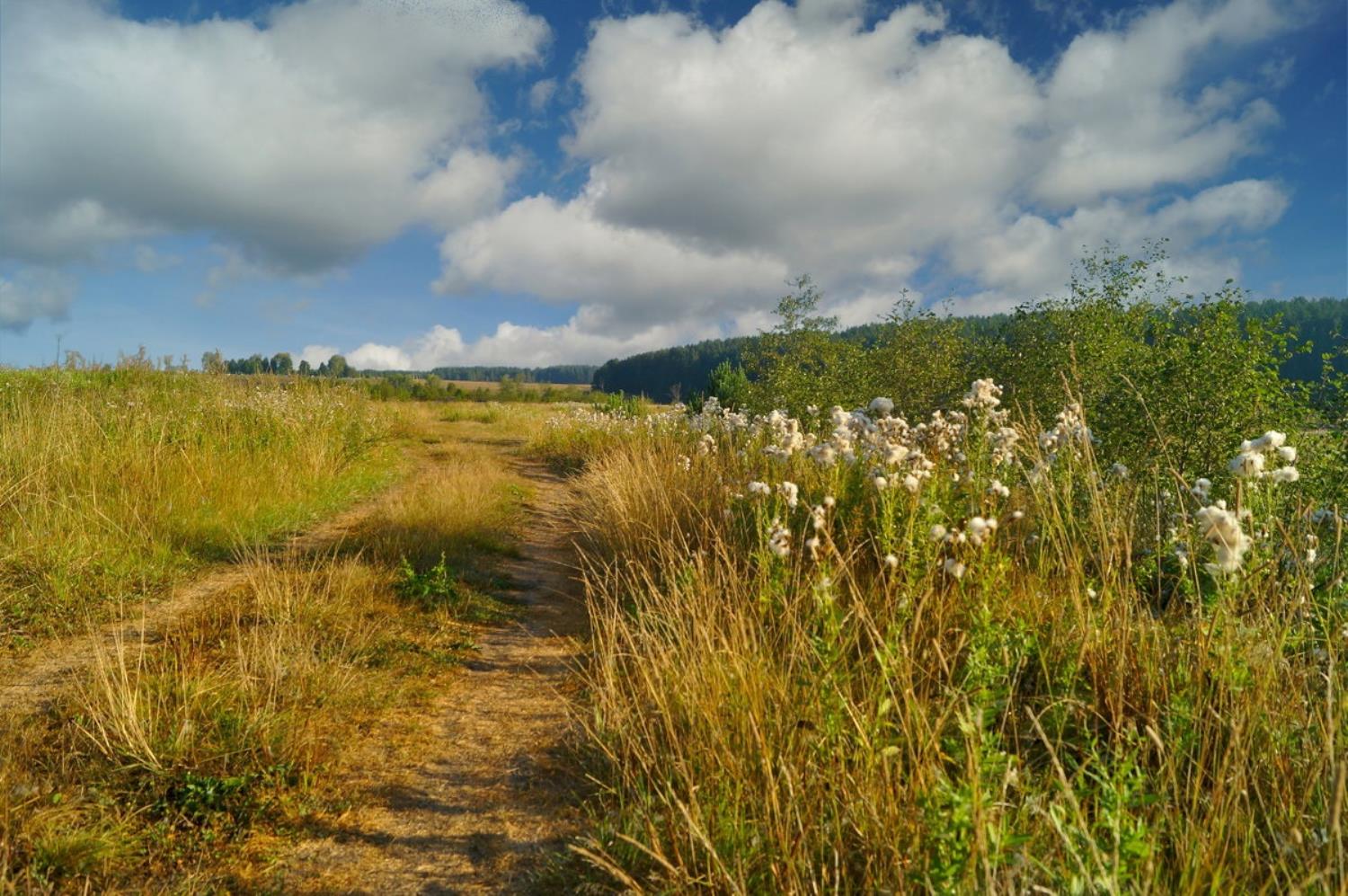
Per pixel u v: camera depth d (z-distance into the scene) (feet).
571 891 8.70
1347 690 9.23
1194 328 24.16
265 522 25.45
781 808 8.88
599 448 50.80
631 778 10.57
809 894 7.85
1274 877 6.95
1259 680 9.45
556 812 10.34
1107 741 9.78
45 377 42.32
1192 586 12.01
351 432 43.04
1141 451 22.27
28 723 11.60
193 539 21.89
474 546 24.90
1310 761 8.71
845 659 10.66
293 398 44.68
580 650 16.11
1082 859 7.20
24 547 18.39
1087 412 24.93
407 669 15.01
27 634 15.12
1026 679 11.34
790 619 12.27
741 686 10.46
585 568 22.81
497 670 15.35
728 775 9.49
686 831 8.79
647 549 20.39
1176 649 11.01
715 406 45.34
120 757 10.74
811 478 20.27
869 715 9.41
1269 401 21.91
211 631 15.67
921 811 7.89
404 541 23.59
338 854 9.46
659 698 11.07
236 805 10.17
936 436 17.81
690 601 13.76
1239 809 8.50
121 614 16.25
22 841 8.89
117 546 19.89
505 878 9.01
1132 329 42.65
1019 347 46.16
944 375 50.70
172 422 32.42
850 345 55.72
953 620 11.89
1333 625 10.39
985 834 6.98
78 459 24.48
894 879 7.52
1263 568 10.80
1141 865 7.25
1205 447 21.95
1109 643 11.12
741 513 19.98
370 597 18.45
